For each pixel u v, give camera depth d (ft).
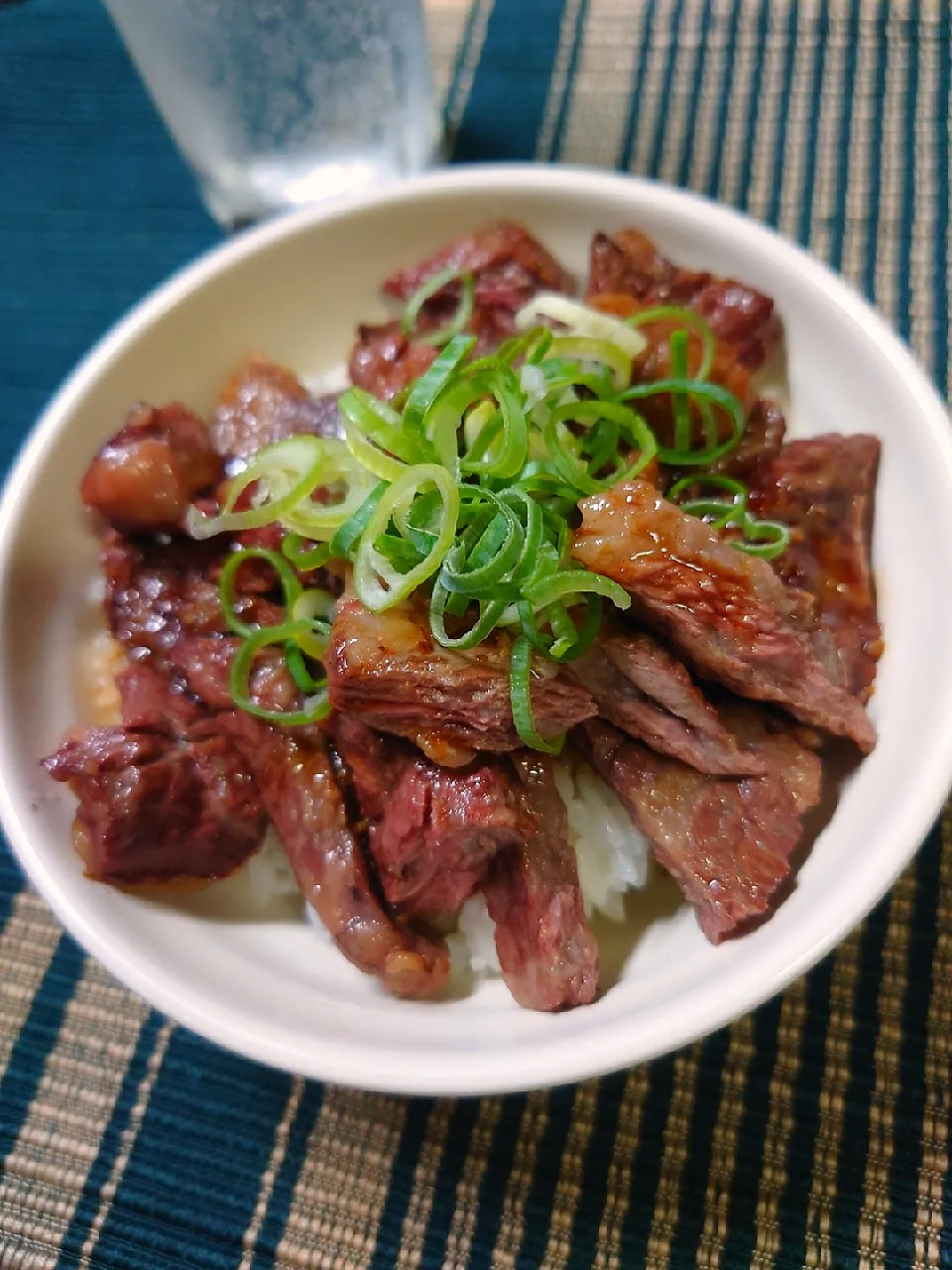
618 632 0.51
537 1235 0.50
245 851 0.56
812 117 0.78
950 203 0.72
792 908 0.46
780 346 0.60
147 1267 0.51
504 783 0.50
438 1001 0.51
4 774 0.52
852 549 0.54
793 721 0.52
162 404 0.64
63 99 0.90
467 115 0.84
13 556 0.56
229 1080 0.55
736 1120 0.51
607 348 0.57
